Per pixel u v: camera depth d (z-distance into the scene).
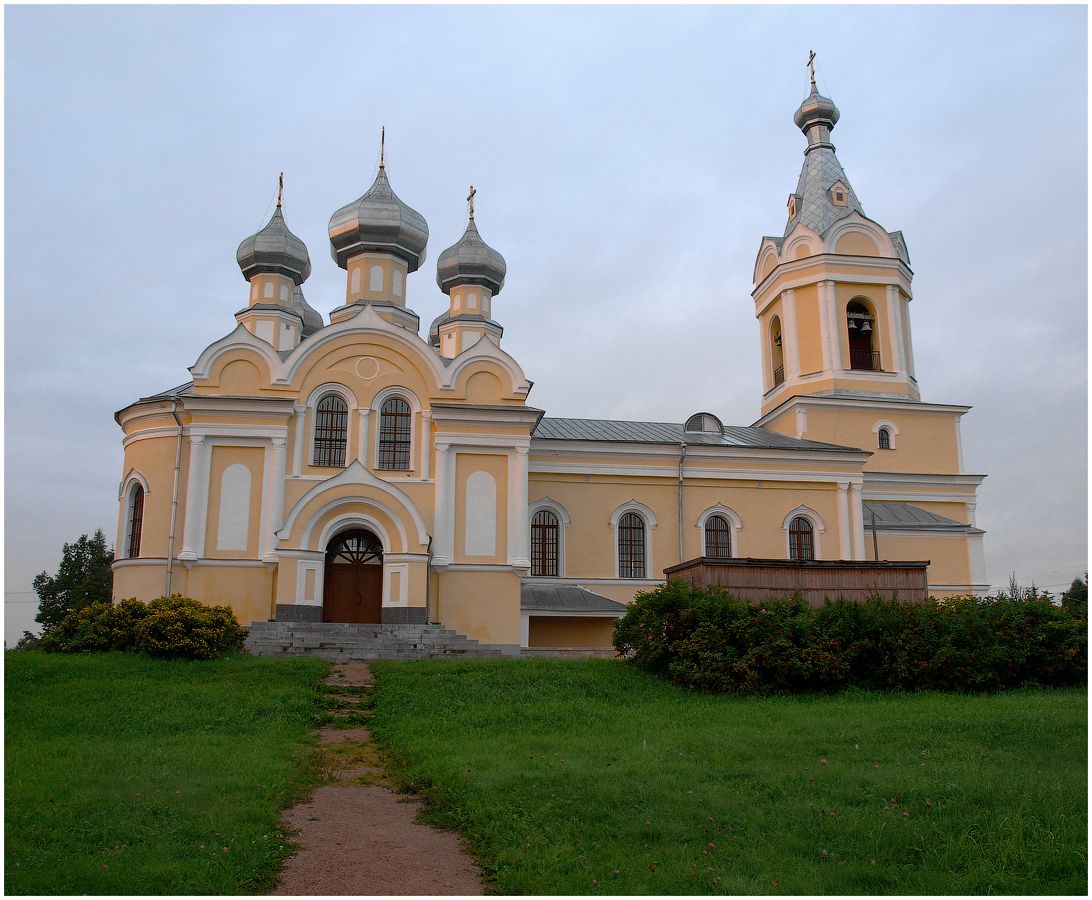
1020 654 21.38
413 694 20.31
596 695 20.59
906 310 45.88
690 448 38.69
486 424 32.69
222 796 12.16
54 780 12.30
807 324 44.50
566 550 37.50
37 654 22.75
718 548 38.72
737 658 21.41
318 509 30.45
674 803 11.73
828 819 11.09
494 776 13.15
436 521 31.78
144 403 32.28
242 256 44.66
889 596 25.73
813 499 39.53
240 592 30.58
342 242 39.88
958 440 43.97
